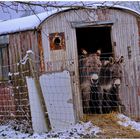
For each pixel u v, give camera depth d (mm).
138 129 9281
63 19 10297
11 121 10578
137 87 10555
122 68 10523
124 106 10523
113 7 10406
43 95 9297
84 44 12914
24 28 10523
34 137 8633
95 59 10523
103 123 9625
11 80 10781
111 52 11539
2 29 11414
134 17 10625
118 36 10531
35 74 9320
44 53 10258
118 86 10461
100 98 10523
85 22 10312
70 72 9539
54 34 10273
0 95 11102
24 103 10297
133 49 10594
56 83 9227
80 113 10078
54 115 9281
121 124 9617
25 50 10570
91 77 10398
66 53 10266
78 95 10125
